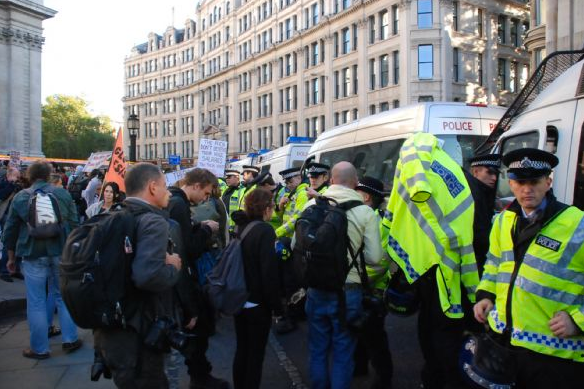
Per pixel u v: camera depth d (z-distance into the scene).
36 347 5.31
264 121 55.59
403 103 35.41
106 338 2.95
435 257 3.47
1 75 40.78
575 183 4.39
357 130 10.38
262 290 3.94
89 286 2.72
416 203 3.55
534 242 2.73
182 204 4.10
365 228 3.90
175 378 4.04
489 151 6.44
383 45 37.53
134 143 18.08
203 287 3.97
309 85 47.44
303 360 5.30
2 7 40.81
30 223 5.25
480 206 3.68
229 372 4.98
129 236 2.87
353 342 3.97
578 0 12.48
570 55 6.12
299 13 48.72
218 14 67.31
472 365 2.89
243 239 3.97
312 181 6.39
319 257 3.77
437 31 34.69
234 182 9.52
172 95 79.25
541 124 4.92
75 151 85.25
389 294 3.84
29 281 5.30
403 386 4.52
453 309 3.48
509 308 2.81
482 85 37.12
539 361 2.72
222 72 64.12
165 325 2.98
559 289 2.63
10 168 9.43
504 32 38.34
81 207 13.65
